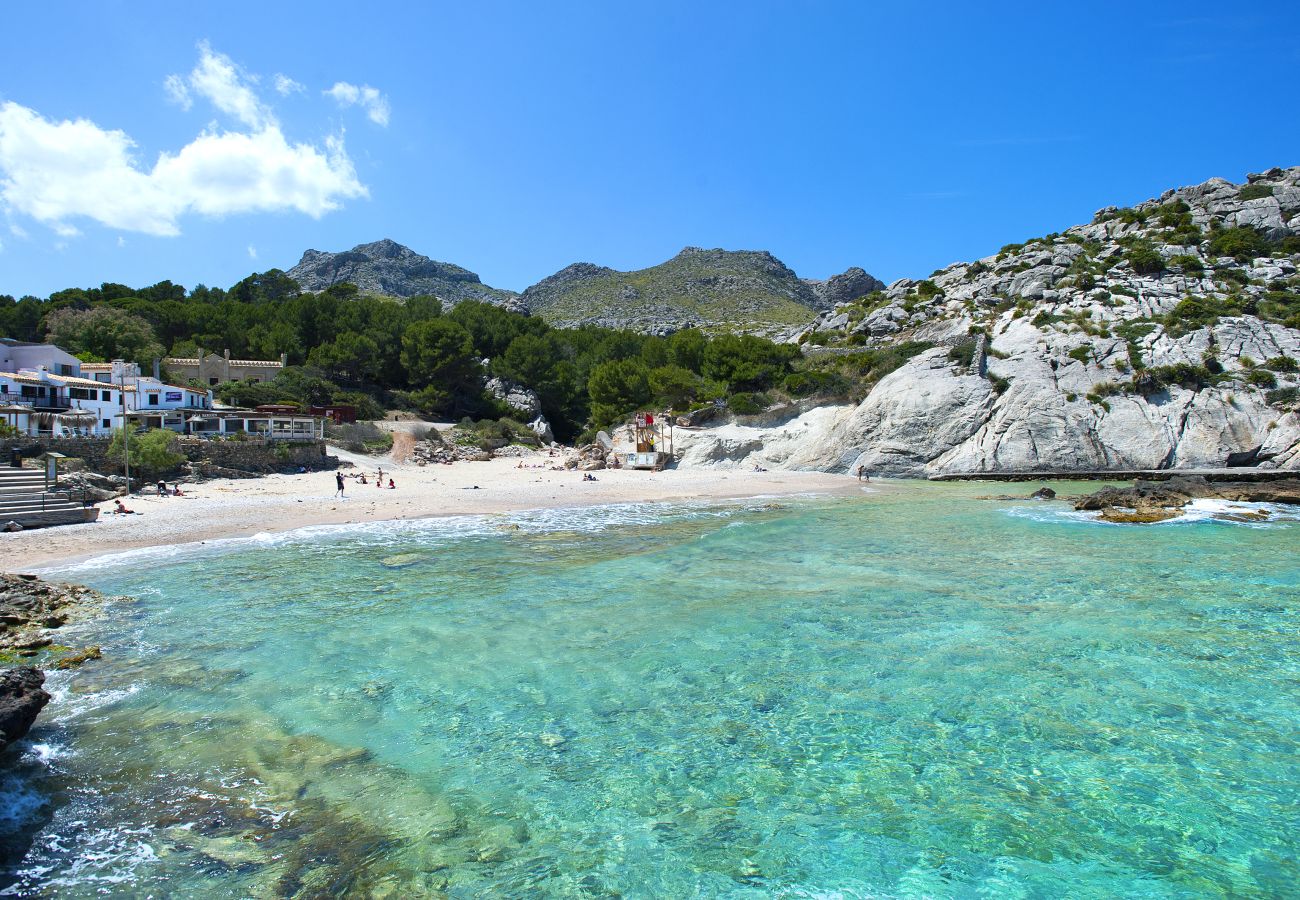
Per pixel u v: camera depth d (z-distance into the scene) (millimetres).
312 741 12586
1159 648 16812
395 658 16562
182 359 85625
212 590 22719
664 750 12266
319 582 23766
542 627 18797
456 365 96062
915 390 64500
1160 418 57469
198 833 9836
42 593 20609
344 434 74125
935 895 8664
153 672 15711
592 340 129125
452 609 20516
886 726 13047
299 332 100812
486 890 8727
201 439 54906
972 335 72375
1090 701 13984
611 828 10094
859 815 10375
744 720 13344
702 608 20453
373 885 8805
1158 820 10172
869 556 27641
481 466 72188
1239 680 14930
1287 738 12484
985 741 12469
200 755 12039
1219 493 42406
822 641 17547
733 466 69375
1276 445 53469
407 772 11562
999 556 27438
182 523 35031
